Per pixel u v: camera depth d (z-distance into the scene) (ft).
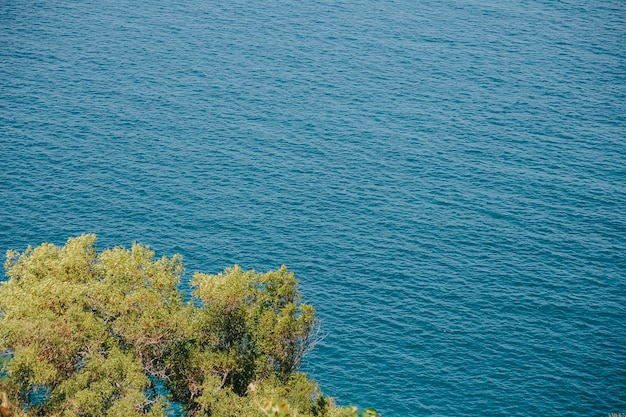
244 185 349.00
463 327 257.75
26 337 103.30
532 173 377.30
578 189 363.15
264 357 125.08
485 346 249.14
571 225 331.36
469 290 279.90
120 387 108.06
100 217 314.35
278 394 115.24
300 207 332.39
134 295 114.52
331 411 112.47
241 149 385.91
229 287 124.16
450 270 291.99
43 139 382.01
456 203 344.28
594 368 242.17
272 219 320.70
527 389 230.07
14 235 295.07
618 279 293.64
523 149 403.75
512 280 288.10
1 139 377.30
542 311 270.26
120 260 120.37
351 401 218.18
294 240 305.94
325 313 259.60
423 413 216.95
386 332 251.80
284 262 290.56
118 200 328.70
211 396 114.01
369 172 369.71
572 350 250.57
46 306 111.14
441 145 403.54
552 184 367.04
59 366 106.93
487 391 228.43
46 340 104.32
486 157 392.68
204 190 342.23
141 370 114.73
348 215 328.29
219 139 395.96
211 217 319.27
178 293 126.11
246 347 128.26
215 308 125.18
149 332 114.01
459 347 247.29
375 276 284.41
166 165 364.17
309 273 283.79
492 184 364.17
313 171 366.84
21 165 352.69
